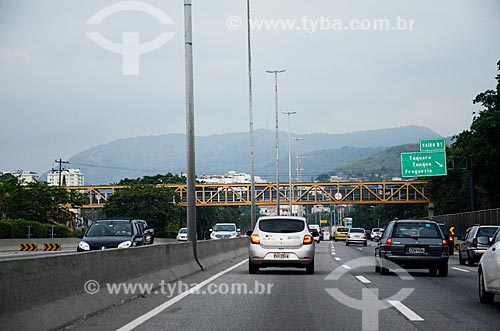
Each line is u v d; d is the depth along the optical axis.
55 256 12.27
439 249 24.78
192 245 26.80
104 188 113.75
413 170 70.31
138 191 108.69
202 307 15.02
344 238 104.25
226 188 114.88
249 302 16.00
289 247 25.08
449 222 77.06
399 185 120.06
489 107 76.38
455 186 101.94
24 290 10.74
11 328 9.88
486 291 15.67
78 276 13.37
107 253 15.37
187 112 27.52
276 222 25.67
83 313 13.05
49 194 95.94
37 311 11.08
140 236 31.64
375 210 172.00
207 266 28.81
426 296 17.55
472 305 15.66
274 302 16.03
